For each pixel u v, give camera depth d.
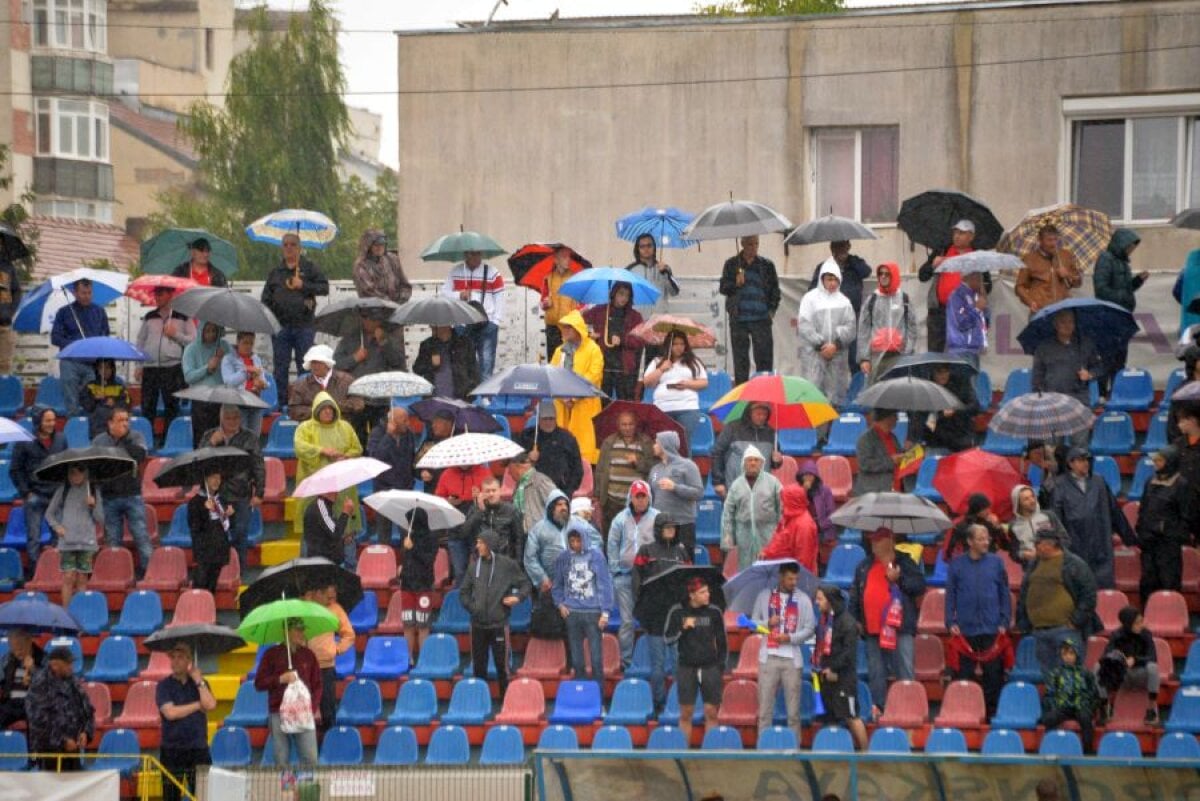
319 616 54.00
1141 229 81.62
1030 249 70.94
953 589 56.59
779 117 85.06
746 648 58.62
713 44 85.75
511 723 56.78
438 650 59.50
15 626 55.81
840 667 54.66
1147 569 59.25
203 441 63.75
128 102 177.75
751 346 75.56
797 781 45.84
